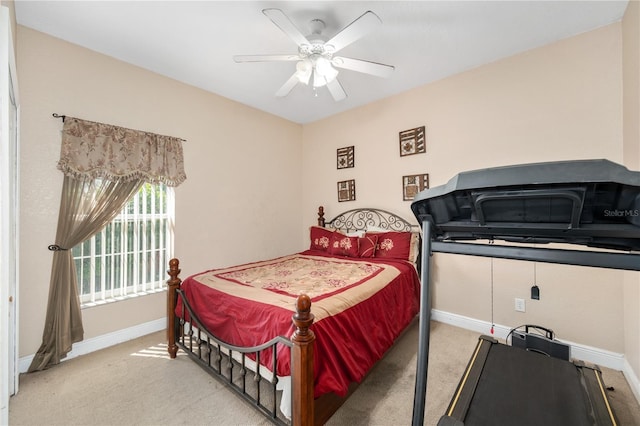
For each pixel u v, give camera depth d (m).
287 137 4.25
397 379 1.99
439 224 1.01
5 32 1.29
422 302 1.04
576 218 0.73
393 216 3.42
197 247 3.12
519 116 2.54
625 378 1.97
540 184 0.71
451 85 2.94
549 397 1.44
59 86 2.25
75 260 2.37
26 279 2.08
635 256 0.72
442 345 2.48
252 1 1.89
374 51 2.50
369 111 3.64
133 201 2.70
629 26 1.92
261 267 2.77
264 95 3.39
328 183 4.13
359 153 3.76
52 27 2.13
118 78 2.57
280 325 1.52
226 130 3.44
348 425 1.56
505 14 2.03
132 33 2.22
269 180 3.96
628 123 1.96
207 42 2.34
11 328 1.80
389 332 2.11
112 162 2.45
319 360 1.44
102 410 1.67
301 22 2.09
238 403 1.73
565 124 2.32
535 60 2.45
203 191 3.19
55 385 1.90
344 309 1.75
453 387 1.90
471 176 0.82
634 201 0.67
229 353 1.72
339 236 3.52
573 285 2.28
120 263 2.63
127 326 2.60
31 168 2.11
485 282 2.72
